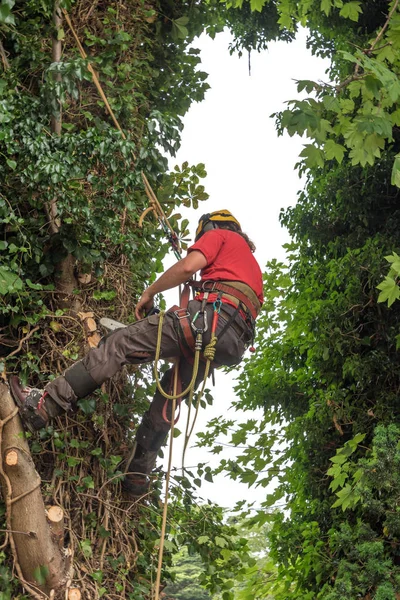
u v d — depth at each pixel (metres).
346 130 4.20
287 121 3.74
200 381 3.96
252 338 3.81
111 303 4.37
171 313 3.68
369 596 6.25
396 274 5.00
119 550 4.01
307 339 8.48
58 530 3.67
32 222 3.99
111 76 4.59
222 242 3.83
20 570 3.53
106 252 4.24
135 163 4.19
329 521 7.93
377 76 3.77
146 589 3.99
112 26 4.86
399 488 6.13
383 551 6.45
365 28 8.71
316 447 8.12
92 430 4.10
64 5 3.84
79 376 3.65
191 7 6.01
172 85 5.96
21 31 4.13
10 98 3.60
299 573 8.10
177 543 4.48
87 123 4.57
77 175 3.67
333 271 8.29
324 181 8.55
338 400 7.71
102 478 4.02
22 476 3.52
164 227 4.20
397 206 8.23
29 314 3.96
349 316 8.02
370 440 7.69
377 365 7.57
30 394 3.63
